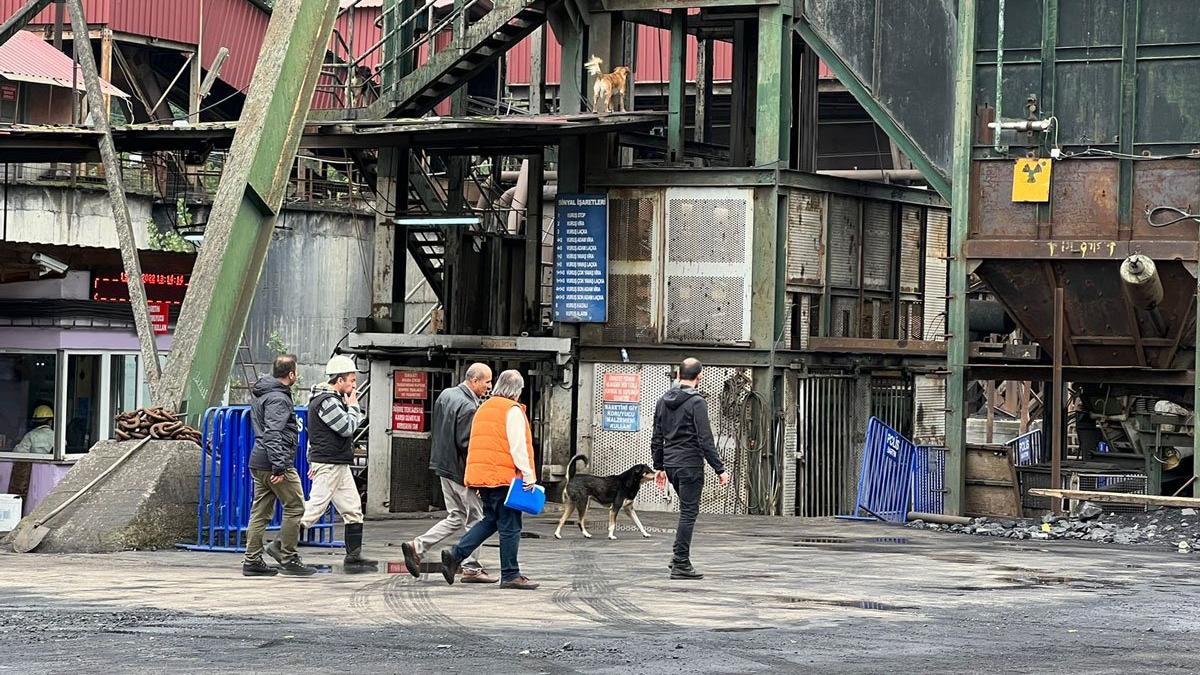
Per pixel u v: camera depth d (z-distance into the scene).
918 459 23.44
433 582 13.35
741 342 24.14
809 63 26.88
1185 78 21.17
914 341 25.55
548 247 31.25
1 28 22.38
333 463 13.98
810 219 24.70
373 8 43.22
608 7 24.84
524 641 9.74
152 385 18.89
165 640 9.59
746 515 23.92
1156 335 22.08
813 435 24.80
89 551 16.14
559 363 24.55
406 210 26.05
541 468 25.08
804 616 11.32
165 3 40.25
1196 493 20.91
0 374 23.86
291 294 38.59
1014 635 10.51
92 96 21.38
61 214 35.50
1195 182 21.11
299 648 9.30
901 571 15.11
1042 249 21.64
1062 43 21.66
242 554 16.03
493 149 25.94
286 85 20.56
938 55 23.69
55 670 8.41
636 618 11.02
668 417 14.01
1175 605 12.51
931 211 27.34
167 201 38.44
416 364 25.73
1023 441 30.08
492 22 24.20
